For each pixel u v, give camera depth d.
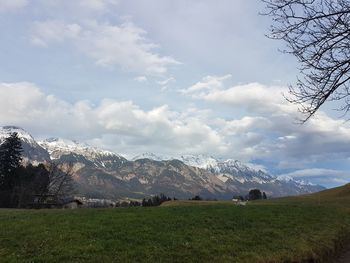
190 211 37.00
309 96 11.66
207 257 20.53
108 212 34.97
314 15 11.12
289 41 11.50
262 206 48.66
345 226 38.41
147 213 33.88
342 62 11.20
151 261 18.66
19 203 111.75
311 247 25.61
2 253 18.66
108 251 19.77
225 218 33.12
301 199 111.81
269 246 24.39
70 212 35.75
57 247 19.88
